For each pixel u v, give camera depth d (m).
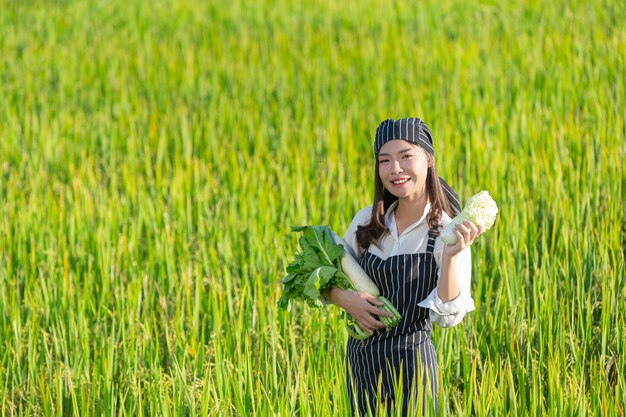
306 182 9.48
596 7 17.38
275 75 15.00
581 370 5.54
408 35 17.61
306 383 5.32
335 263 4.82
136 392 5.70
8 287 7.79
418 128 4.67
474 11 18.94
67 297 7.24
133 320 6.46
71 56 17.64
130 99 14.45
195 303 6.88
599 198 8.73
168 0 23.34
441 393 4.80
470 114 11.75
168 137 12.08
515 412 4.96
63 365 6.39
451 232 4.34
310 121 12.45
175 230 8.77
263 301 6.81
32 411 5.91
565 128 10.45
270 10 21.28
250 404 5.50
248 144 11.52
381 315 4.65
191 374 6.16
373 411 4.84
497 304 6.63
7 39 19.20
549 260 7.42
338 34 18.39
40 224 8.76
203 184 10.01
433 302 4.50
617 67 13.19
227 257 8.00
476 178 9.60
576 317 6.77
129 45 18.47
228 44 17.89
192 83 14.97
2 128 12.88
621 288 6.86
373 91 13.80
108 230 8.42
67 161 11.16
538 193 8.78
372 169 10.22
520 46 15.08
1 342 6.77
